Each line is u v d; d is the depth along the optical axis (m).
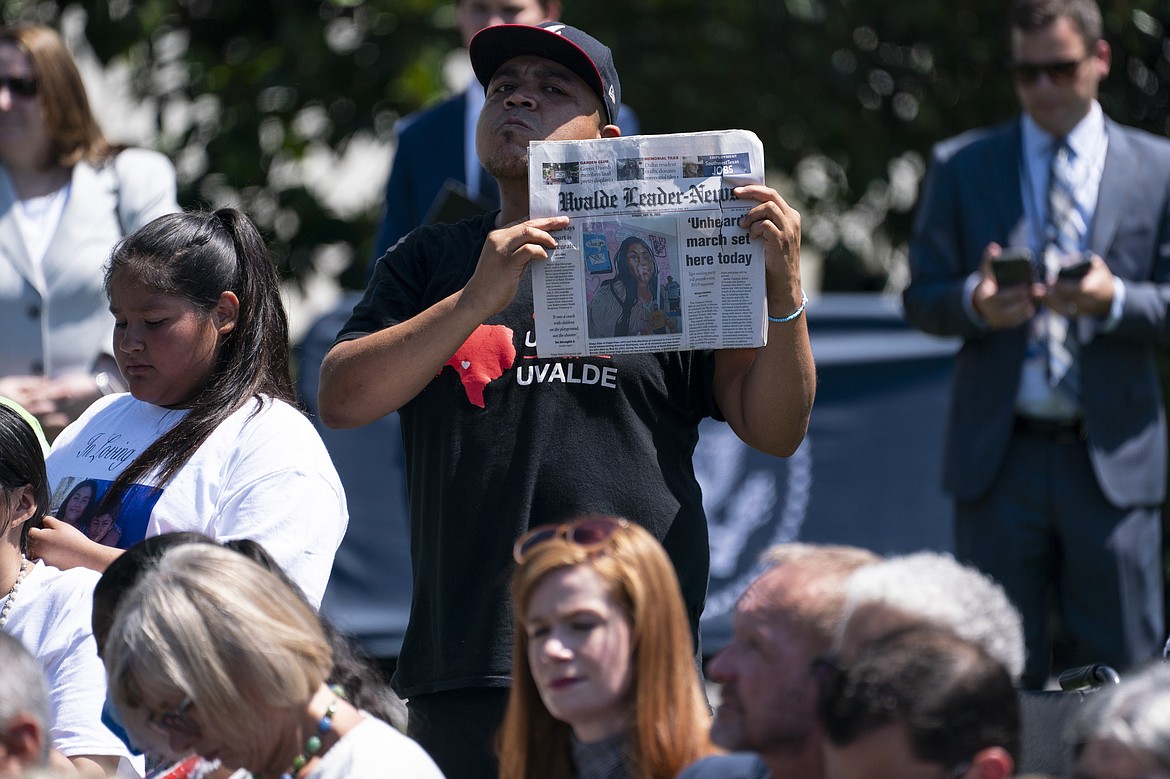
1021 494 16.59
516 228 10.00
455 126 18.48
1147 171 16.98
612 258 10.05
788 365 10.30
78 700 10.21
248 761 8.36
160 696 8.10
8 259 16.08
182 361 10.96
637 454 10.44
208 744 8.25
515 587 8.69
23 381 15.65
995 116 28.27
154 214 16.61
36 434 10.79
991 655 7.04
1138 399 16.69
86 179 16.39
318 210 27.45
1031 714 9.63
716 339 10.05
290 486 10.59
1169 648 10.85
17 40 16.11
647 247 10.03
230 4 28.23
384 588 18.97
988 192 17.20
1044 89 16.69
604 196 10.04
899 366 20.19
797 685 7.86
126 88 28.00
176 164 27.86
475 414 10.45
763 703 7.92
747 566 19.42
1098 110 17.16
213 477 10.66
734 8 26.80
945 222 17.50
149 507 10.63
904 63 28.33
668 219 10.02
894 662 6.89
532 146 10.07
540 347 10.06
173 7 27.94
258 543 9.77
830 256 28.23
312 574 10.45
